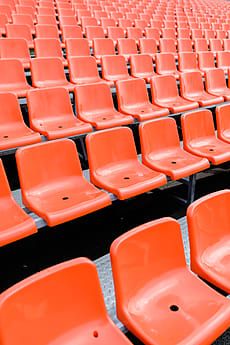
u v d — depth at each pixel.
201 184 2.54
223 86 3.62
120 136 2.05
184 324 1.11
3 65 2.83
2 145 1.96
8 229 1.41
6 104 2.25
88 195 1.76
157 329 1.09
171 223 1.26
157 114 2.70
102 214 2.09
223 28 6.71
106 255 1.66
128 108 2.85
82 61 3.27
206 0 10.79
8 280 1.54
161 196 2.33
